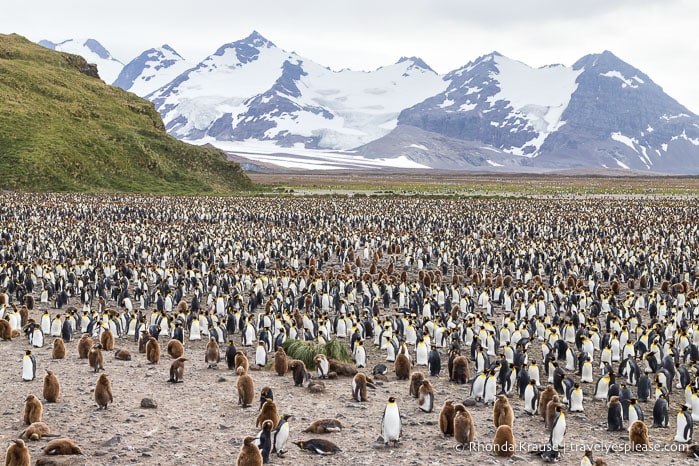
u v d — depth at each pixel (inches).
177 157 6161.4
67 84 6668.3
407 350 1146.0
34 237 2490.2
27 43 7657.5
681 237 2864.2
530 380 911.0
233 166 6461.6
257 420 807.7
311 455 756.6
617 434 840.3
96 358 1088.8
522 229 3196.4
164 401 943.0
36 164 4862.2
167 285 1771.7
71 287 1760.6
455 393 1000.9
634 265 2150.6
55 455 725.9
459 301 1690.5
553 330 1212.5
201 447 773.9
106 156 5447.8
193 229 3021.7
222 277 1855.3
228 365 1128.8
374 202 4746.6
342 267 2362.2
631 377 1037.8
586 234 3061.0
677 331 1267.2
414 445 787.4
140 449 762.2
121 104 6953.7
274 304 1507.1
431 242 2689.5
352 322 1321.4
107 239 2549.2
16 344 1269.7
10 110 5497.1
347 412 905.5
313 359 1147.3
